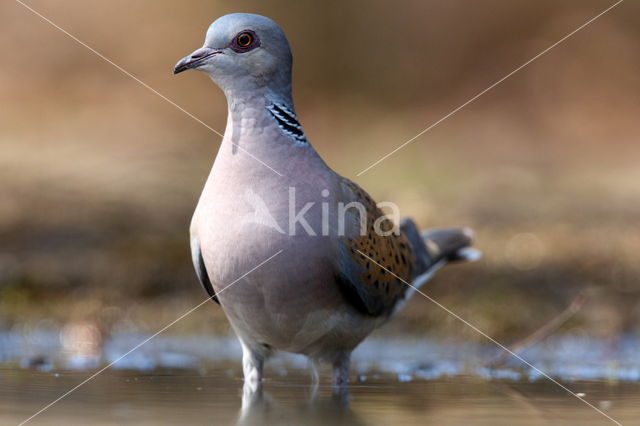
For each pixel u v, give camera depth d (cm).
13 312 1209
